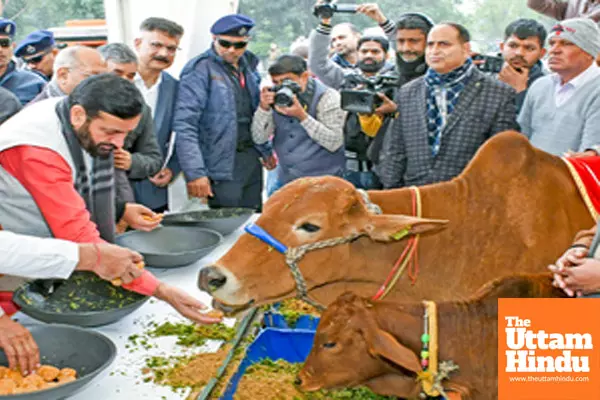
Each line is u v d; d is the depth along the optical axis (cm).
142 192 405
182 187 459
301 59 395
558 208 216
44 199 219
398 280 211
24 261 187
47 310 231
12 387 170
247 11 596
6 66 407
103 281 246
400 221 191
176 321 236
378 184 401
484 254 214
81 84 220
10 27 395
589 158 230
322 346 158
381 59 437
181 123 393
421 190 220
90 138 222
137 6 477
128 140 349
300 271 194
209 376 197
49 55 476
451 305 162
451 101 318
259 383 204
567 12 452
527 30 397
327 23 438
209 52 405
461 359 156
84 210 228
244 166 426
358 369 158
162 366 203
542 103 354
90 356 194
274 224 194
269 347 227
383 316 158
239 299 189
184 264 279
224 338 224
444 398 167
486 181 218
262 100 397
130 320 237
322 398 199
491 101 313
